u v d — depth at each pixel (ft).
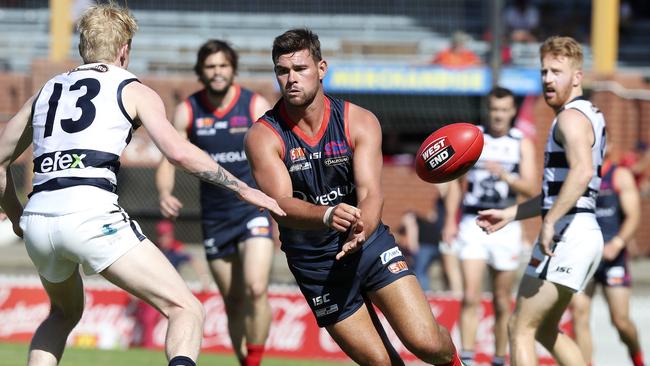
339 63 198.49
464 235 102.12
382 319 120.26
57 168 53.72
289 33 56.54
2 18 225.56
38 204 53.67
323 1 224.12
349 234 55.47
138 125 56.29
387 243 58.70
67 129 54.13
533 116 187.01
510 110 101.30
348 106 58.13
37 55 217.56
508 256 100.01
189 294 54.60
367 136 57.11
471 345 101.09
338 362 117.39
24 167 155.02
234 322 89.66
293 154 57.72
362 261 57.93
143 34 219.82
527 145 101.14
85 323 124.77
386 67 188.96
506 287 100.17
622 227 99.14
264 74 205.26
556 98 70.90
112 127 54.29
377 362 58.29
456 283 128.67
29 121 56.70
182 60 209.36
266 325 87.25
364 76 189.47
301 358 120.78
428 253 148.97
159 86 183.83
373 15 224.74
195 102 89.66
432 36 222.48
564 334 72.79
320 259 58.59
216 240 88.43
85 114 54.19
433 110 189.98
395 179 189.47
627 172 100.53
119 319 124.57
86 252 53.06
